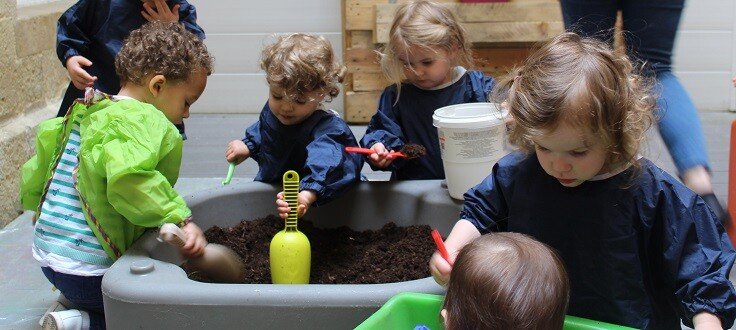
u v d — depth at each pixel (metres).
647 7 1.94
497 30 3.67
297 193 1.66
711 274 1.18
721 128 3.64
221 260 1.62
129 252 1.54
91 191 1.61
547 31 3.64
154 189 1.54
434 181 1.95
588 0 1.98
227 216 1.95
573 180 1.19
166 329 1.37
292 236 1.62
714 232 1.22
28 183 1.81
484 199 1.39
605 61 1.15
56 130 1.76
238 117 4.11
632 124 1.15
